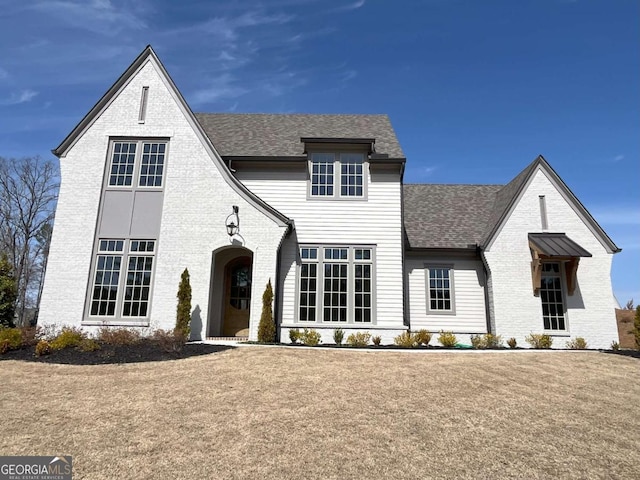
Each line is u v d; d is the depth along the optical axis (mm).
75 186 14508
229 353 11016
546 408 7531
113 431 6059
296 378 8883
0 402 7270
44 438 5773
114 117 15078
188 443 5664
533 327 15430
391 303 14695
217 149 16234
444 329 16391
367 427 6340
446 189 20938
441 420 6746
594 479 4934
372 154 15531
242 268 15859
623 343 19578
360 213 15422
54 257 13953
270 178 15781
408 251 16812
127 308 13703
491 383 9016
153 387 8188
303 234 15273
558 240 15805
